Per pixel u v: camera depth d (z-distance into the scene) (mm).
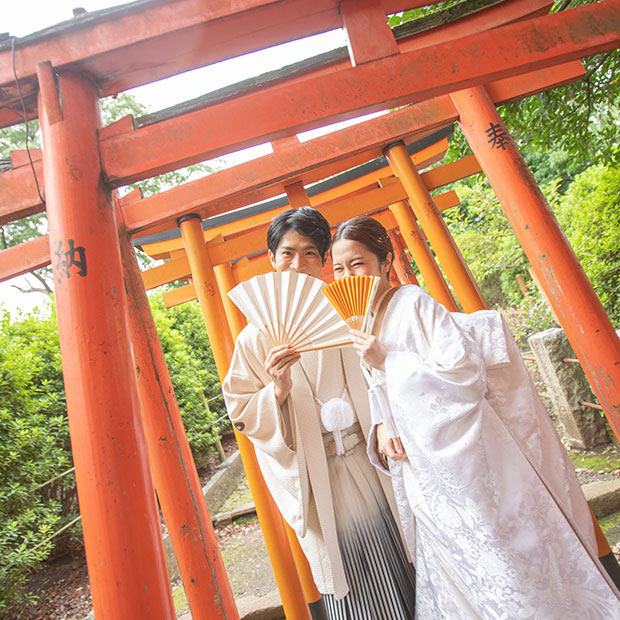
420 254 4098
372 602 1606
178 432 2014
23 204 1429
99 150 1317
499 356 1612
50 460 4398
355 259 1610
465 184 8922
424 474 1431
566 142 4746
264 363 1727
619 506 3232
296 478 1596
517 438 1513
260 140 1354
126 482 1085
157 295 9352
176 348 7426
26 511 3998
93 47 1278
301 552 2410
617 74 4199
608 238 5074
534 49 1375
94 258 1206
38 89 1355
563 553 1362
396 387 1451
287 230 1755
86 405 1107
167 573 1122
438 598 1503
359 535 1633
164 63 1381
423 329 1527
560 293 2066
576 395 4141
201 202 2424
